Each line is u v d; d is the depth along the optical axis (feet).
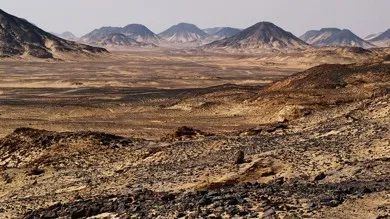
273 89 281.13
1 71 573.33
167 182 82.02
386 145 78.23
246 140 110.42
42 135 140.77
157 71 633.61
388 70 247.50
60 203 74.49
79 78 500.33
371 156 74.02
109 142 133.18
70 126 208.74
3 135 194.90
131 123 220.02
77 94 360.28
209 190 65.00
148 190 73.67
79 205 66.18
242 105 243.81
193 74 588.91
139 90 387.75
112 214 58.85
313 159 78.18
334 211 46.03
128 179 93.40
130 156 116.78
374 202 47.60
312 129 113.19
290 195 54.39
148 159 110.32
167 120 227.40
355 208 46.34
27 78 495.41
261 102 232.73
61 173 112.57
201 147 110.42
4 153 137.08
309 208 47.78
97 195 81.51
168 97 325.83
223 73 621.72
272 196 54.80
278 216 46.55
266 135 118.11
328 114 138.41
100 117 244.83
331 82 248.11
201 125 209.77
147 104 295.48
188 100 275.39
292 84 269.64
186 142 120.78
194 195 61.16
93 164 117.19
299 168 74.43
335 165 71.92
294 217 45.24
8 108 272.92
